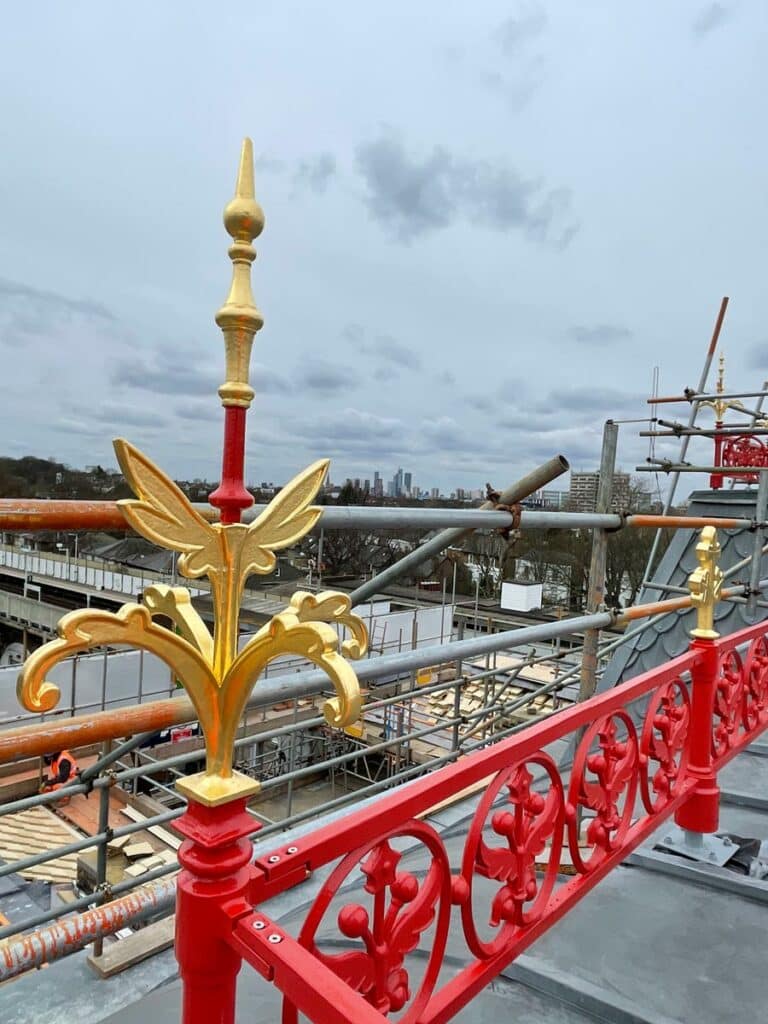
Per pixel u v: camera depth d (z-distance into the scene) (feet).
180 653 3.57
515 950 5.83
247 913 3.59
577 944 8.05
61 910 8.12
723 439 27.66
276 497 3.93
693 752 9.94
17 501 5.18
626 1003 6.93
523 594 75.15
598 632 11.20
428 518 8.31
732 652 10.97
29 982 7.59
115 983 7.62
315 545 33.58
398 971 4.64
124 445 3.33
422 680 52.95
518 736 5.98
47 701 3.09
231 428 3.79
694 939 8.23
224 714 3.78
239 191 3.76
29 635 92.43
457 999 5.18
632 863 9.97
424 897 4.83
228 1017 3.71
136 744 8.57
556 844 6.45
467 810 13.98
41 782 40.70
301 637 3.45
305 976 3.15
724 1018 6.91
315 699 52.80
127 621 3.33
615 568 64.44
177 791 3.97
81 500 5.48
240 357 3.76
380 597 71.56
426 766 14.33
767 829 11.15
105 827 8.96
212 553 3.67
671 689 8.92
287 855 3.95
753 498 21.58
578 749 6.97
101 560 87.66
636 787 7.88
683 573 22.52
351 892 9.48
